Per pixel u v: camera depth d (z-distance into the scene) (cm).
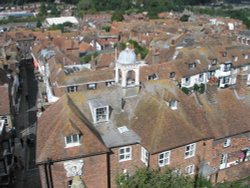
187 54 7206
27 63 10256
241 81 4541
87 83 6097
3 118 4672
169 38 10175
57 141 2880
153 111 3300
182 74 6688
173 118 3253
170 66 6712
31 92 7438
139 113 3406
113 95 3481
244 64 7825
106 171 3091
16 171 4081
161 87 3688
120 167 3225
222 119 3731
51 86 6228
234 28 13912
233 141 3769
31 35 11869
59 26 14850
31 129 5412
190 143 3234
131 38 10688
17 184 3822
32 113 6153
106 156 3019
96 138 3005
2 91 4828
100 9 19988
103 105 3234
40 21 16788
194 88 6731
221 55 7612
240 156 3878
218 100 3872
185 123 3297
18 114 6103
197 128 3412
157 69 6550
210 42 9131
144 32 11894
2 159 3712
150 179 2464
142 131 3225
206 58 7344
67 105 3094
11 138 4241
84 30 12694
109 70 6425
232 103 3900
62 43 9875
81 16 18400
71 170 2928
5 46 9975
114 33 11850
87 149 2917
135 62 3456
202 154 3453
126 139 3181
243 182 3544
